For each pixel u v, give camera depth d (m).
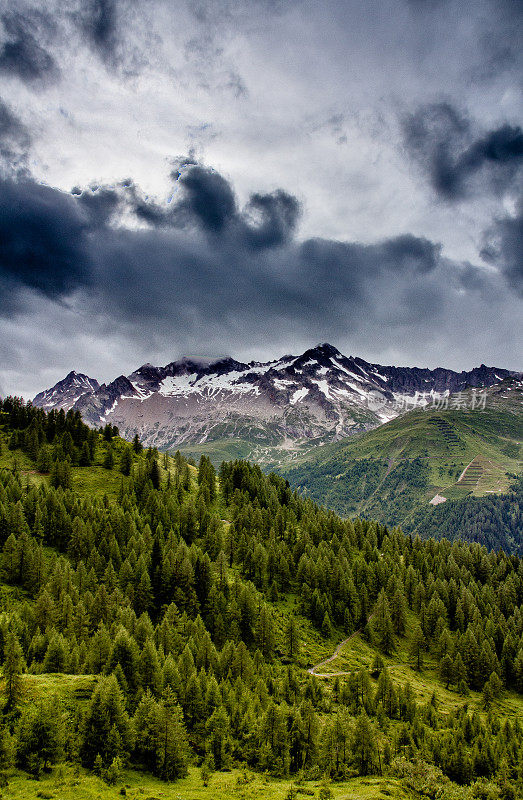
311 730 101.94
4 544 165.25
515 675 170.62
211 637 152.62
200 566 172.75
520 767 109.56
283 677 142.62
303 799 82.62
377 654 174.25
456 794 93.44
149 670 105.81
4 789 67.19
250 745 97.81
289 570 199.38
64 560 169.00
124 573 160.38
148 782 79.19
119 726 82.88
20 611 134.25
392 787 93.00
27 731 74.69
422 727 118.38
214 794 79.06
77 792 69.62
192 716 102.31
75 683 93.88
